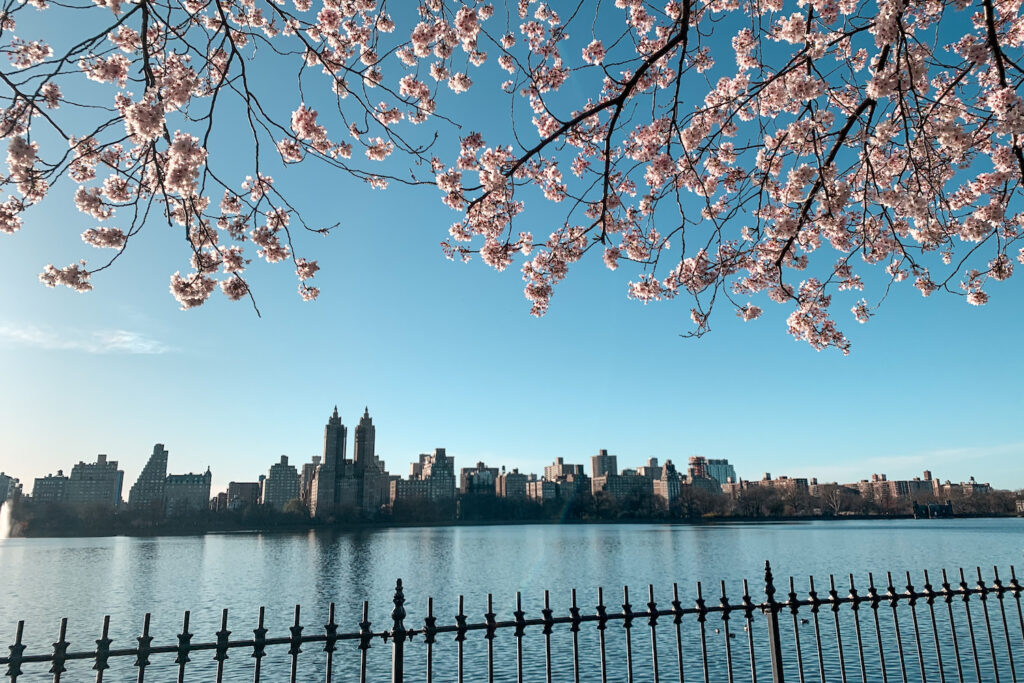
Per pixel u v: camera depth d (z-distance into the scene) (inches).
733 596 1699.1
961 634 1080.2
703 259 327.9
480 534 7509.8
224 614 220.4
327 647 232.7
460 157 363.6
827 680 892.6
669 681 960.3
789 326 367.9
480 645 1228.5
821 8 314.5
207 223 239.5
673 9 352.5
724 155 309.9
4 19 233.5
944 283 327.9
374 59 288.2
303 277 308.7
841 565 2591.0
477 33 330.3
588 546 4623.5
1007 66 286.7
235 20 302.8
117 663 1162.0
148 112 204.8
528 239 366.0
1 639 1379.2
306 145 262.2
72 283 299.4
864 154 271.6
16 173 265.1
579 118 265.6
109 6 267.0
